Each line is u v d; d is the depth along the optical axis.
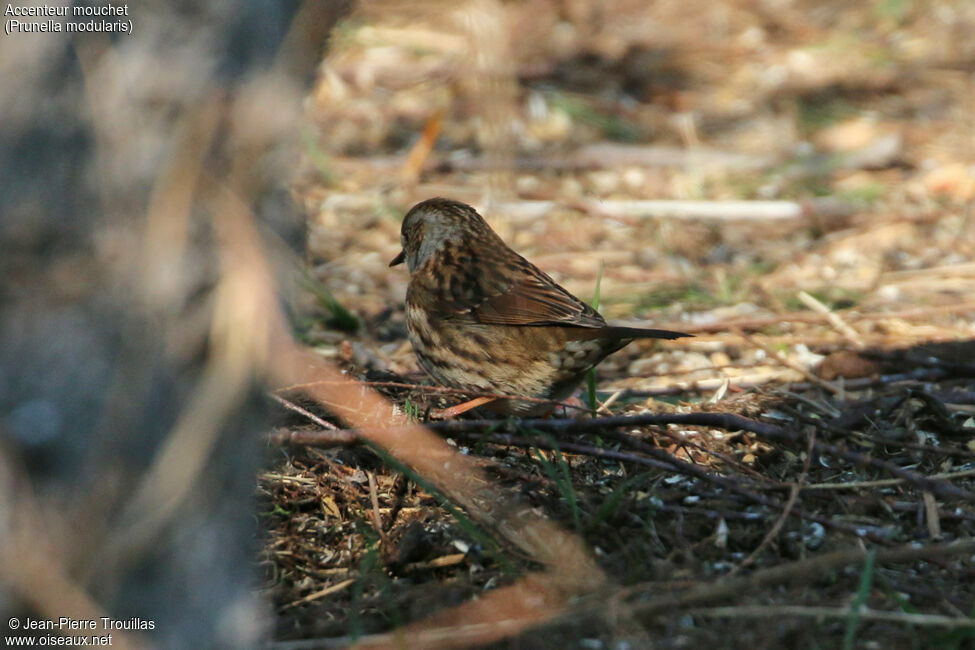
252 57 4.21
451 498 7.46
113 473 4.20
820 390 9.85
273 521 7.30
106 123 4.03
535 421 7.71
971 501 7.52
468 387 9.20
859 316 11.59
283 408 8.43
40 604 4.20
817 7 22.11
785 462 8.33
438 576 6.80
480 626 6.02
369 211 14.30
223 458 4.44
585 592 6.36
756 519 7.25
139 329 4.15
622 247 13.57
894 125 17.03
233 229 4.18
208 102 4.12
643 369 10.62
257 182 4.28
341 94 17.69
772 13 21.77
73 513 4.19
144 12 4.04
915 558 6.31
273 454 7.92
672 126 17.23
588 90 18.27
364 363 10.62
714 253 13.47
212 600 4.52
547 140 16.66
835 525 7.04
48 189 4.00
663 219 14.23
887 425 9.02
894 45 20.25
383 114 17.22
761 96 18.23
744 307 11.95
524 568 6.72
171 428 4.24
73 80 3.99
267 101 4.25
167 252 4.11
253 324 4.19
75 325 4.09
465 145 16.28
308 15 4.42
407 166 15.38
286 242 4.53
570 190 15.15
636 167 15.83
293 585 6.68
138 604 4.34
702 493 7.41
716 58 19.66
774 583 6.58
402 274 12.82
